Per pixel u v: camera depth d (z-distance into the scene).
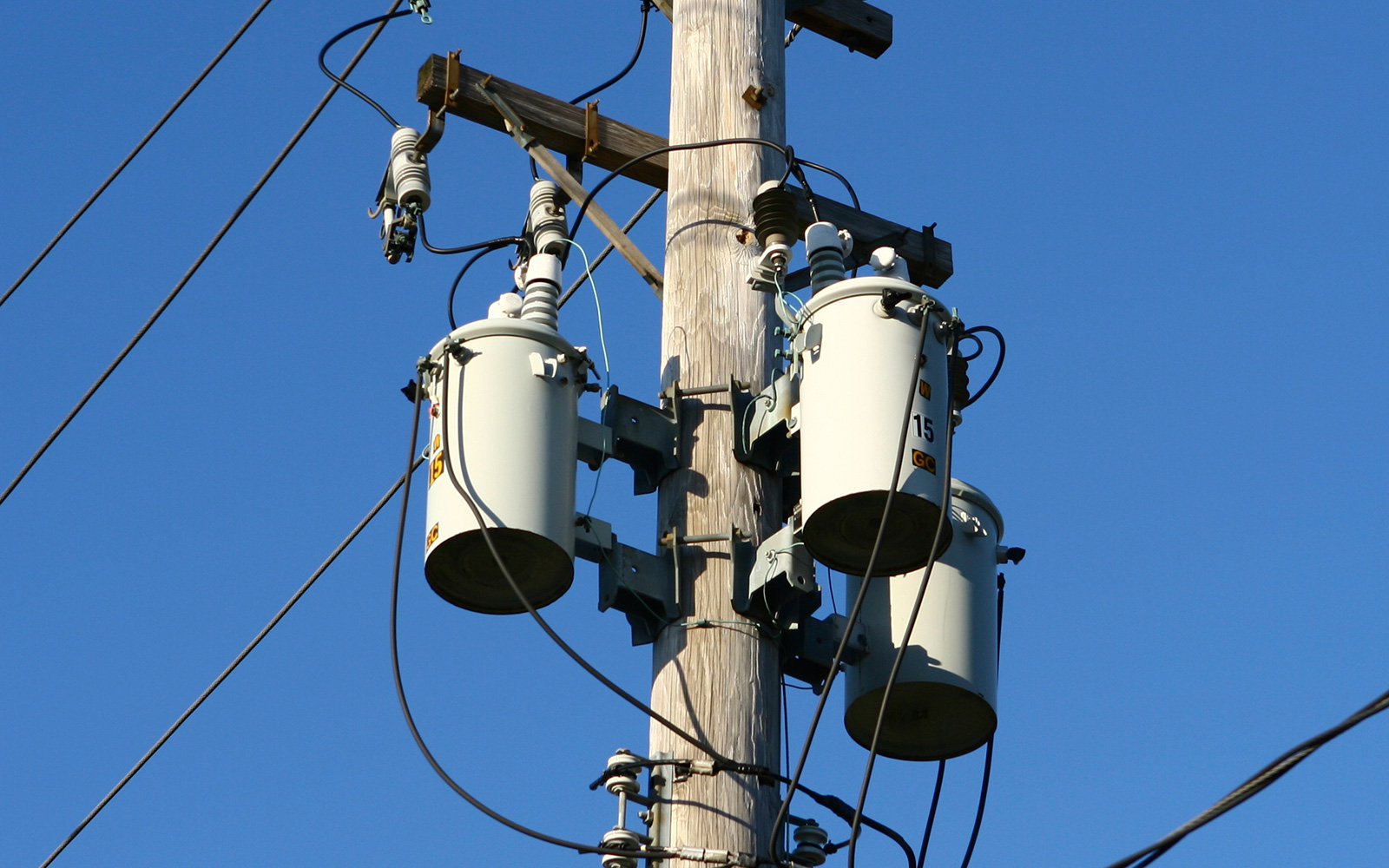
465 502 7.62
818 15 11.27
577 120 9.83
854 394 7.60
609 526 8.02
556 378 7.96
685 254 8.85
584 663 7.21
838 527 7.59
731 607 7.93
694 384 8.46
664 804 7.55
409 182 9.74
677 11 9.77
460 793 7.30
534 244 9.55
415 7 10.40
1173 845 5.68
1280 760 5.44
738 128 9.27
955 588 8.44
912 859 8.28
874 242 9.95
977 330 9.34
